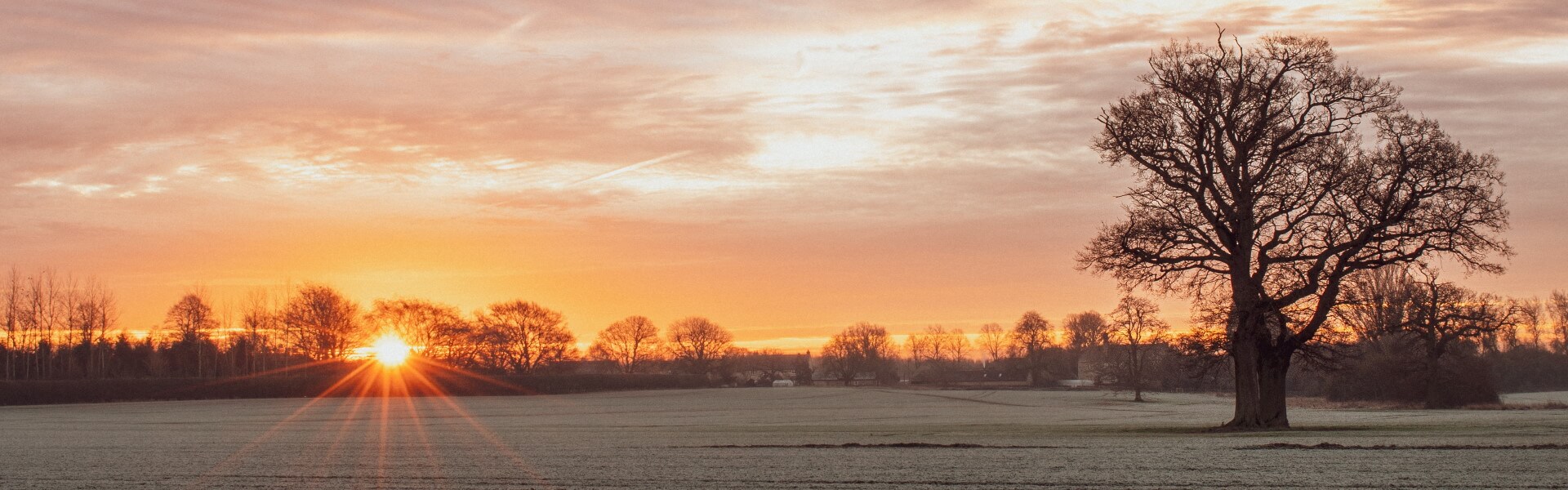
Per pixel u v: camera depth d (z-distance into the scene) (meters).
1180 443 32.38
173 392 116.81
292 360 149.00
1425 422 46.34
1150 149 41.06
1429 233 38.91
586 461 29.44
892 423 60.06
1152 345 114.94
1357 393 93.94
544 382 149.12
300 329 141.25
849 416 77.06
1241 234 40.16
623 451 33.09
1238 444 30.83
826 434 42.88
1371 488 20.95
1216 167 41.53
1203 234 40.69
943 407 100.88
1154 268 41.50
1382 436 33.66
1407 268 40.47
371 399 122.25
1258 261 40.31
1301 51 40.50
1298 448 29.27
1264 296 39.78
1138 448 30.41
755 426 55.38
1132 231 40.75
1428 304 42.19
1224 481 22.39
